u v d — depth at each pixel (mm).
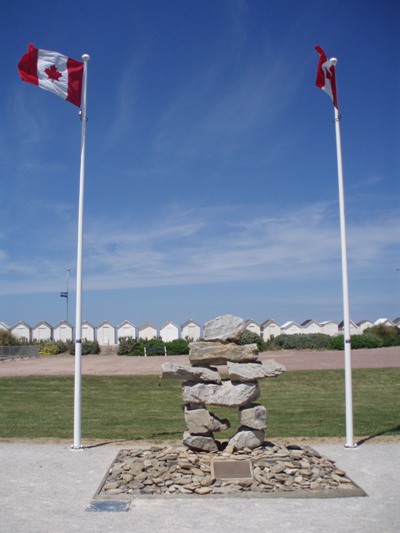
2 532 6828
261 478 8883
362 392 24000
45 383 27922
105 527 7004
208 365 10672
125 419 17156
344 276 11867
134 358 46906
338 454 11031
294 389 25219
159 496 8312
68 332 66000
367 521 7121
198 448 10133
